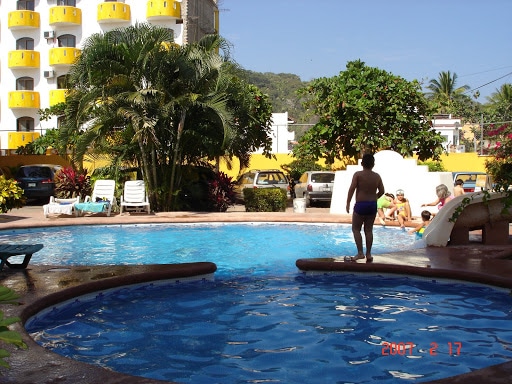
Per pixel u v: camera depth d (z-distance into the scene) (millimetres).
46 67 40312
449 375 4090
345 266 8023
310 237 12961
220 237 12977
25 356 3904
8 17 39906
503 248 9578
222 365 4336
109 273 7270
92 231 14031
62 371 3613
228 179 19438
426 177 16703
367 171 8391
